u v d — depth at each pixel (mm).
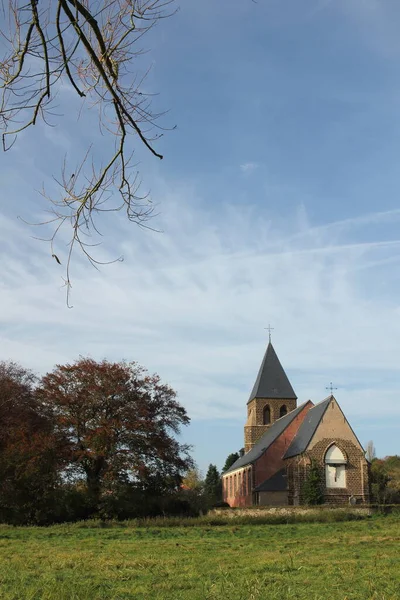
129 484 49844
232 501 86188
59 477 48281
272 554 23031
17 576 16484
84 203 7207
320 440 58312
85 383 51906
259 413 85875
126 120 7117
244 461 78562
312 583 15086
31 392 54750
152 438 51625
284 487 65438
